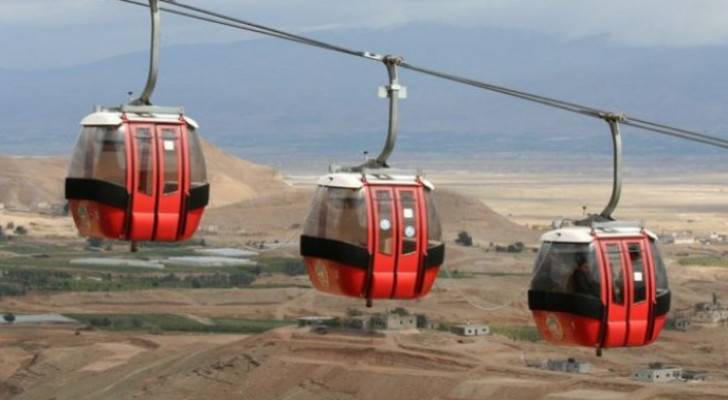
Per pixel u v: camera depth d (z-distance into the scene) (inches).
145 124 1311.5
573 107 1429.6
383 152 1385.3
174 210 1307.8
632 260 1425.9
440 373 7062.0
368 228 1355.8
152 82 1312.7
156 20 1302.9
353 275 1358.3
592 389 6732.3
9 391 7647.6
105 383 7396.7
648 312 1427.2
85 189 1299.2
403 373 7022.6
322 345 7603.4
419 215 1368.1
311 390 7007.9
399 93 1369.3
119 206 1295.5
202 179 1321.4
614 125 1437.0
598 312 1411.2
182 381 7239.2
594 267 1413.6
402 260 1360.7
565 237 1429.6
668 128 1481.3
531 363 7790.4
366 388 6929.1
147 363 7691.9
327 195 1375.5
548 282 1428.4
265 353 7460.6
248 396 7052.2
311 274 1389.0
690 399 6555.1
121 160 1299.2
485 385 6771.7
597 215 1451.8
